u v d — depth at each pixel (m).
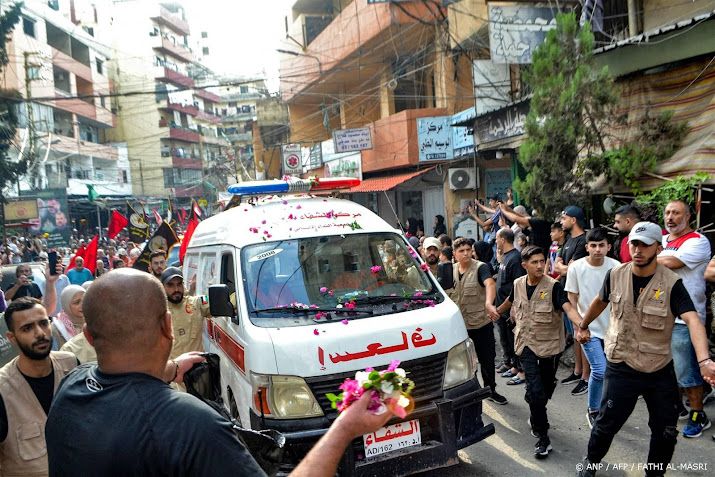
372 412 1.63
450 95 17.08
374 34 18.50
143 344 1.74
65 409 1.71
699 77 7.17
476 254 8.02
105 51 43.69
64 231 27.69
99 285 1.76
